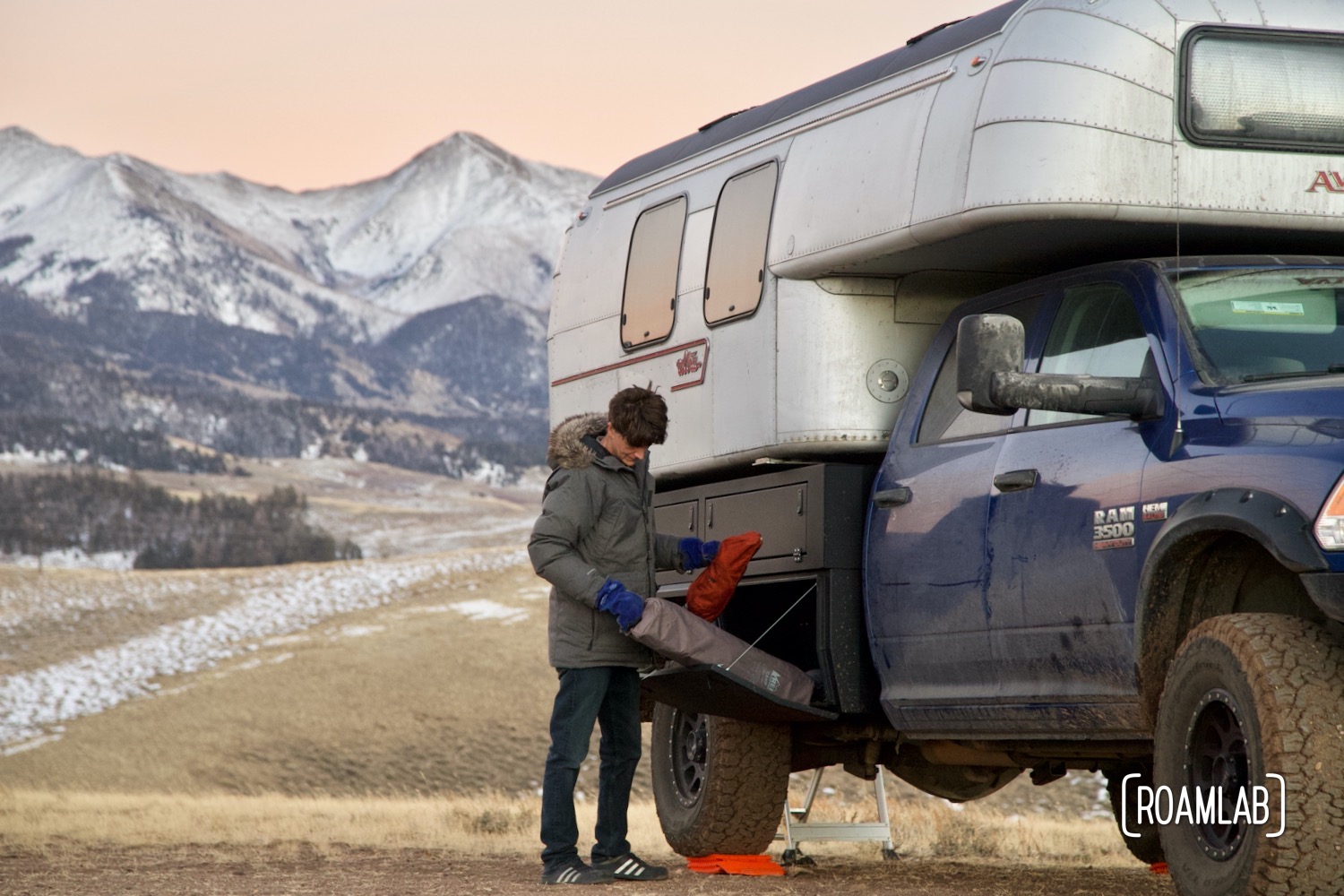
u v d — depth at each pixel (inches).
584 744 291.4
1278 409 206.1
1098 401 225.9
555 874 291.7
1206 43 250.1
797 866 361.1
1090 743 258.4
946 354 287.9
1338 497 184.7
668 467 350.9
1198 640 204.2
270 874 330.6
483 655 4141.2
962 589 259.9
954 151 263.7
